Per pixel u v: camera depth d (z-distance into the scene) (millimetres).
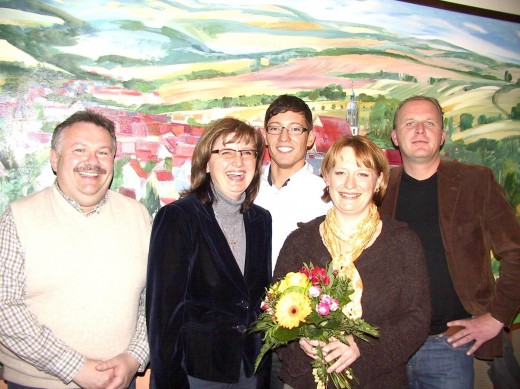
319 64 2699
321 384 1657
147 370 2422
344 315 1533
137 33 2354
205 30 2475
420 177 2299
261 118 2588
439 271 2170
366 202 1737
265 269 1950
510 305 2146
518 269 2141
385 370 1635
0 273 1635
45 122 2234
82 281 1722
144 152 2387
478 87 3049
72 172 1733
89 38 2281
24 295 1693
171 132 2430
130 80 2350
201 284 1799
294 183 2262
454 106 2996
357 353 1616
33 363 1642
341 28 2746
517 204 3125
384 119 2848
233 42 2527
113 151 1865
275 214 2246
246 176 1895
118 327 1782
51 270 1691
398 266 1704
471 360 2209
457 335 2143
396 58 2867
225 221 1928
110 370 1711
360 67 2789
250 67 2561
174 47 2418
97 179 1752
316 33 2691
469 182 2240
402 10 2877
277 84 2617
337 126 2750
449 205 2197
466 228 2191
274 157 2244
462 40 3014
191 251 1811
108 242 1804
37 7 2201
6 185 2193
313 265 1752
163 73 2402
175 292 1762
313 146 2693
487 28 3078
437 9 2957
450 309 2172
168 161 2430
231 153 1876
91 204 1802
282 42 2621
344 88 2758
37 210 1745
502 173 3100
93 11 2285
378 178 1817
